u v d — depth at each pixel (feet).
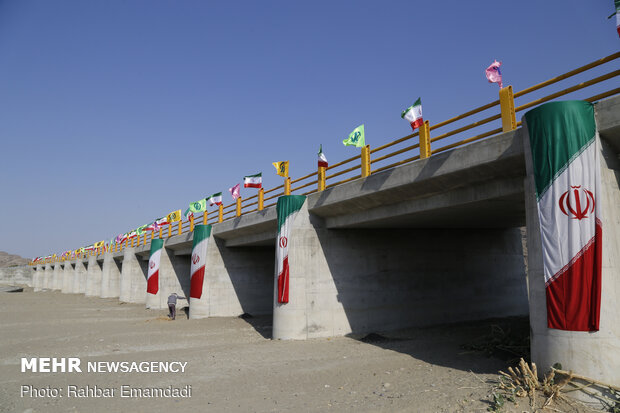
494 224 68.74
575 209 29.27
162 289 115.44
